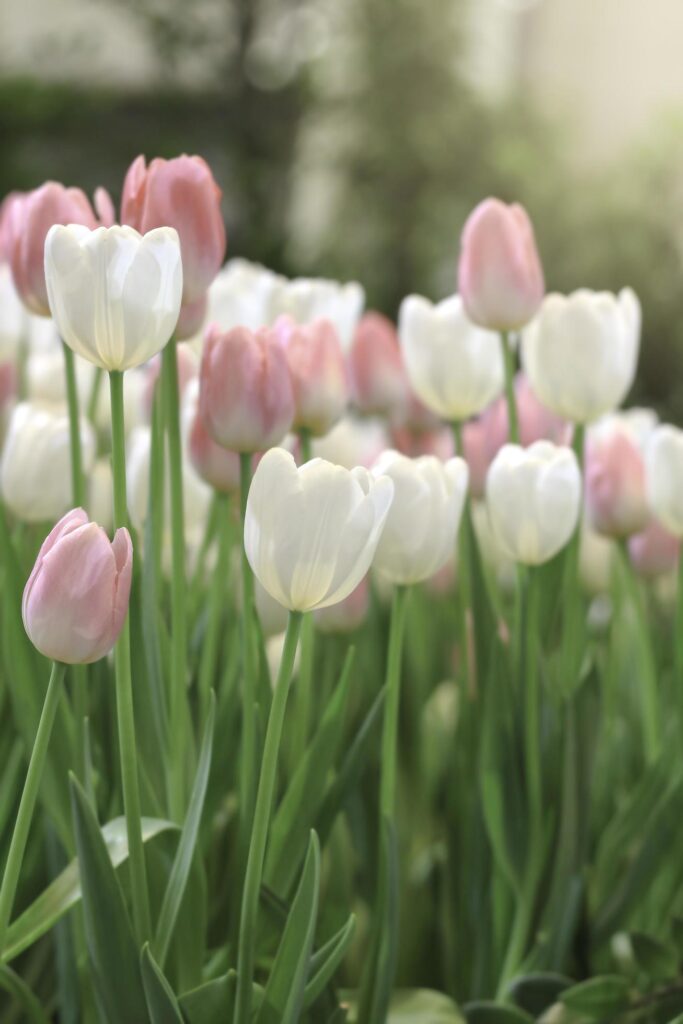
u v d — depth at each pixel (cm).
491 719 168
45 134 1123
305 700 165
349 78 1307
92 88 1170
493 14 1402
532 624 167
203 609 180
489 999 172
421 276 1214
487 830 171
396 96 1239
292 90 1251
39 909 153
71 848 161
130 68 1276
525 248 168
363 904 178
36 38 1223
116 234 149
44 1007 166
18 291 163
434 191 1207
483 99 1259
